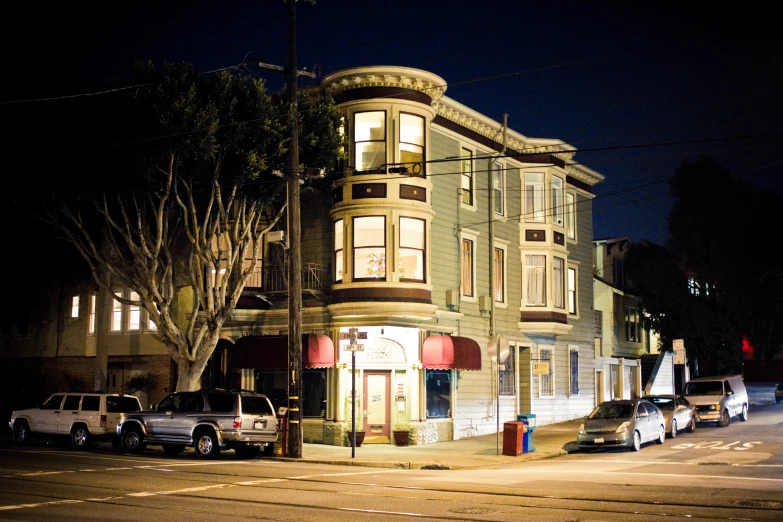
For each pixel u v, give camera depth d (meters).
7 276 38.44
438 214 31.28
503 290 35.28
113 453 24.80
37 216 27.92
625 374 46.94
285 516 12.90
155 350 34.66
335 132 28.17
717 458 22.50
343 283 28.94
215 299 27.89
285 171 25.53
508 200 36.09
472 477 18.84
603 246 47.16
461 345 30.11
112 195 26.86
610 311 45.09
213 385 33.03
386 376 29.58
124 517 12.76
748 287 43.88
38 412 28.03
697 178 44.59
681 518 12.74
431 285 29.58
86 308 37.16
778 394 48.00
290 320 24.84
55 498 14.82
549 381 37.88
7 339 39.19
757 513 13.20
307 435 29.72
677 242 44.66
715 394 33.66
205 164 26.41
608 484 17.08
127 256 34.56
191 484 17.00
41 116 25.66
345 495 15.39
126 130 24.30
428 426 29.67
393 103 29.33
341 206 29.19
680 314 44.22
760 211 44.00
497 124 34.84
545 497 15.09
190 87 24.56
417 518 12.70
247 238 28.33
